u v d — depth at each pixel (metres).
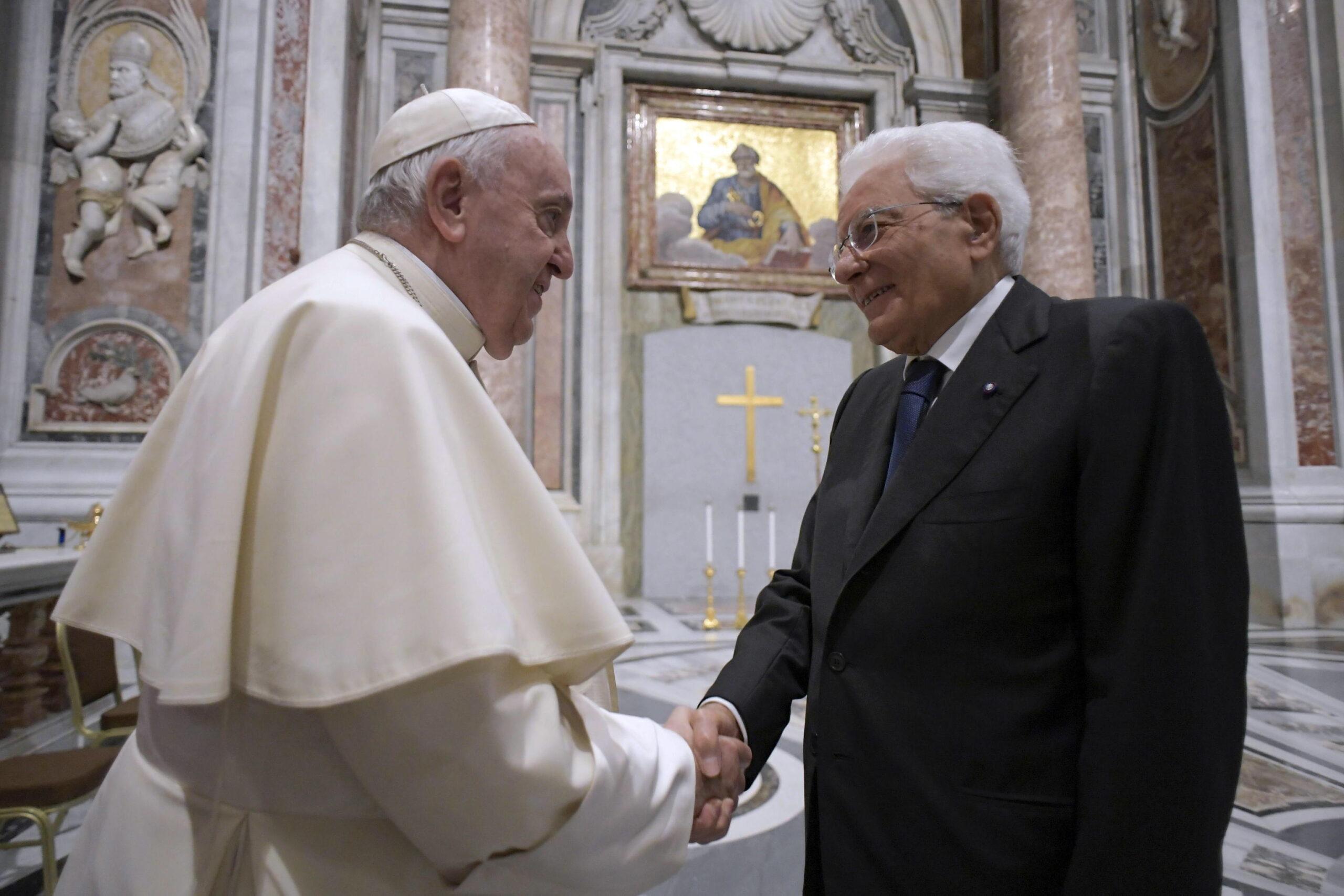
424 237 1.14
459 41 6.50
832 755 1.21
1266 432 6.95
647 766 0.96
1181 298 7.86
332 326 0.89
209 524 0.82
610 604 0.93
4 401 5.29
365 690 0.76
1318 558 6.73
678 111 8.50
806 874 1.26
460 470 0.87
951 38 8.96
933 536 1.16
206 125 5.63
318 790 0.87
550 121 8.08
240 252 5.55
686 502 8.30
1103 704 1.00
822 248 8.70
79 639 2.82
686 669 5.02
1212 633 0.98
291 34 5.88
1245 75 7.18
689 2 8.53
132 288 5.47
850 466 1.44
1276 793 3.10
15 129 5.42
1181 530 1.00
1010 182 1.30
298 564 0.81
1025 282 1.30
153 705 0.94
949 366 1.29
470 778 0.79
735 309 8.44
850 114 8.85
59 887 0.96
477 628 0.77
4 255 5.34
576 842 0.85
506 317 1.17
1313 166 7.12
